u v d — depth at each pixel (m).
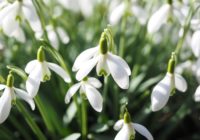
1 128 0.31
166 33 0.39
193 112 0.35
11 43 0.37
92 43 0.39
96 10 0.43
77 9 0.47
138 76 0.34
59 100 0.33
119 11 0.33
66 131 0.30
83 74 0.23
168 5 0.29
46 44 0.25
